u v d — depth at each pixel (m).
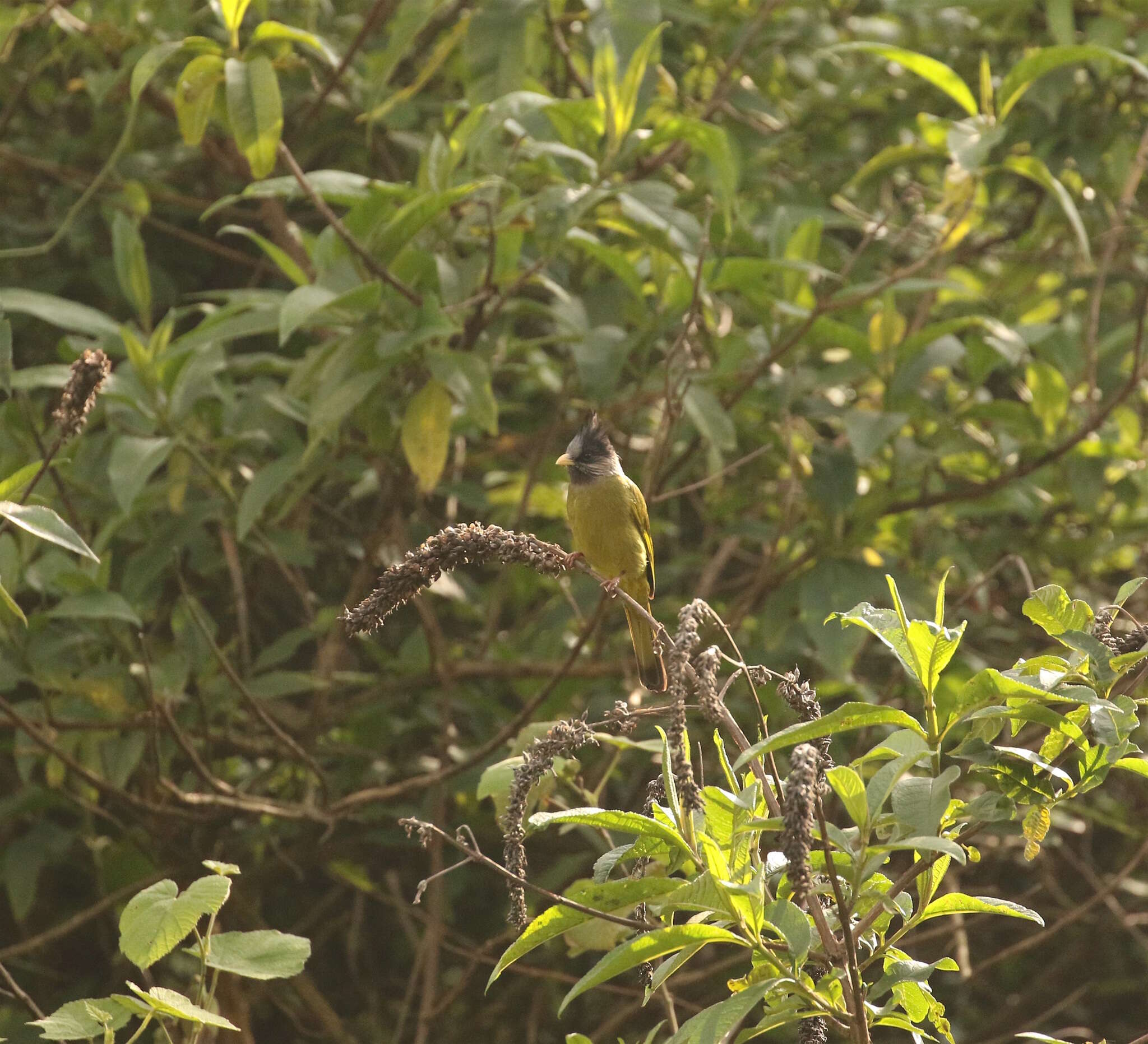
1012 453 10.85
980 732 4.69
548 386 11.70
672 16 11.80
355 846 12.15
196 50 8.77
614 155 9.09
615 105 8.98
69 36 12.09
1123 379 11.76
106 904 10.34
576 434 9.40
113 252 12.77
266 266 12.46
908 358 10.22
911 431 11.38
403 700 11.67
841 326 9.96
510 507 12.02
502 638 12.62
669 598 11.66
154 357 9.52
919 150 10.85
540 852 12.03
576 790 7.23
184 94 8.62
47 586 9.38
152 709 8.90
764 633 10.40
